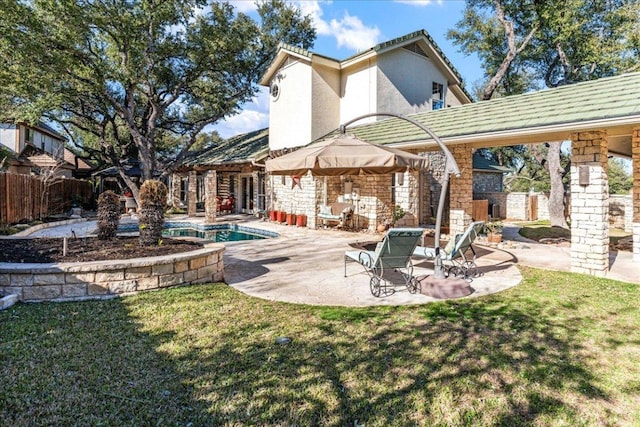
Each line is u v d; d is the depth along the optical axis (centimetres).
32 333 458
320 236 1445
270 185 2145
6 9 1580
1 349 411
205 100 2622
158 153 3975
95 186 3234
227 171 2711
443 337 464
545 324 510
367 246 1049
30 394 327
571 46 1841
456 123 1112
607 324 511
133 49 2086
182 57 2345
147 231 796
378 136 1341
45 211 1875
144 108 2798
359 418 304
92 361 389
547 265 937
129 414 303
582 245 845
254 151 2311
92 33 1997
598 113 777
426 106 1977
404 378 366
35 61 1720
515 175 3769
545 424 298
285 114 1986
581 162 845
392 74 1809
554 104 923
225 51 2281
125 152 3088
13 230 1329
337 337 463
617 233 1667
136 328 482
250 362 395
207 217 1986
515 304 600
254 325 501
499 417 307
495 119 1005
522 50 2045
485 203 2005
